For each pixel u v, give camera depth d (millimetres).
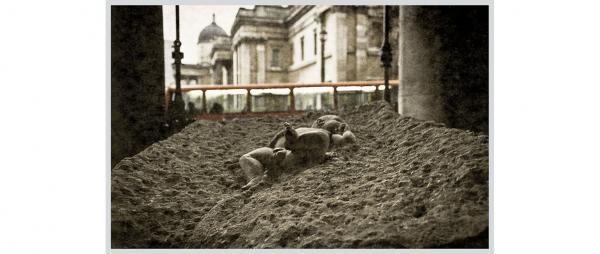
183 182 6172
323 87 13438
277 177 6125
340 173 5684
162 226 5168
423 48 8555
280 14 31812
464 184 4594
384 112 7969
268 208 5098
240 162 6426
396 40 19344
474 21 8250
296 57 30297
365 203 4727
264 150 6418
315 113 8797
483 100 8297
